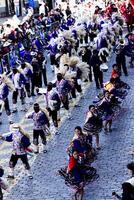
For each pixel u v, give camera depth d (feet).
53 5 352.69
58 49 213.05
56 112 148.66
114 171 124.06
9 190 118.83
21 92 175.73
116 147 137.69
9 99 186.29
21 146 121.29
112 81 158.81
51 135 148.77
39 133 135.44
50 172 126.62
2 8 352.08
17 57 218.18
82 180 109.09
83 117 161.99
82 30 252.42
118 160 129.90
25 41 238.07
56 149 139.33
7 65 210.59
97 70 185.68
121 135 145.28
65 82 157.17
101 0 327.88
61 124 157.38
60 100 154.71
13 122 163.02
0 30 248.73
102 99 146.00
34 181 122.72
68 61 175.94
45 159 133.80
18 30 237.04
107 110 144.05
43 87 195.21
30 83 189.16
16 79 171.53
